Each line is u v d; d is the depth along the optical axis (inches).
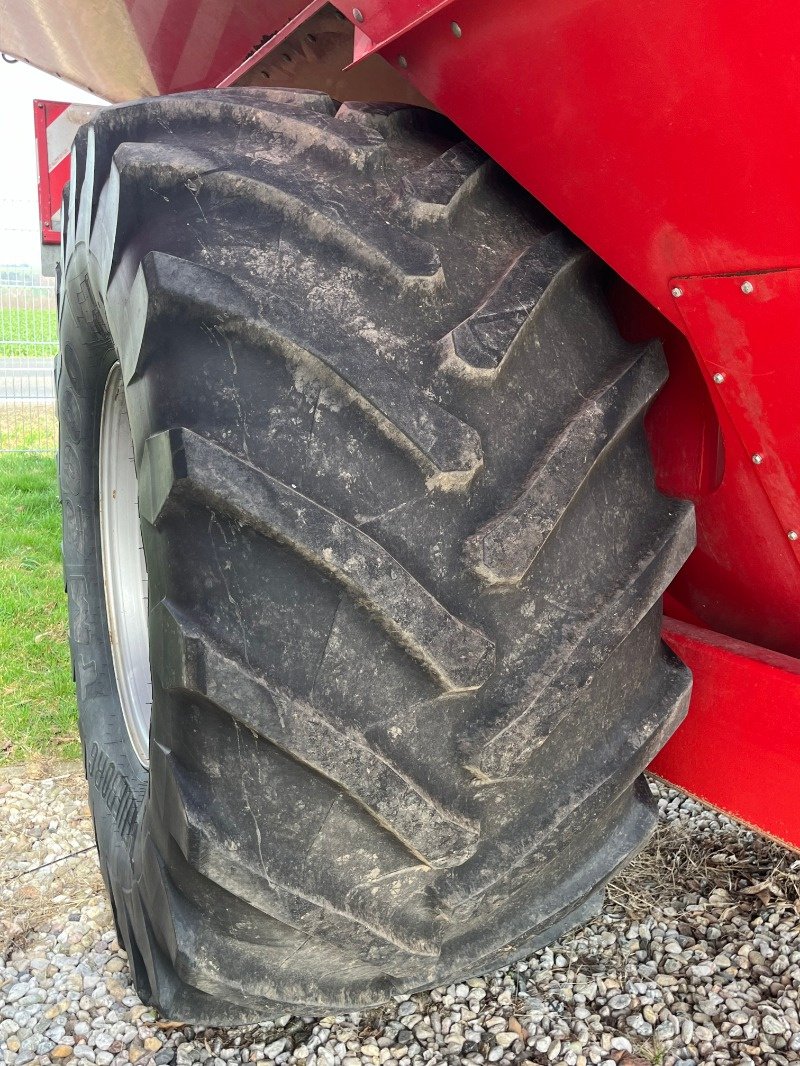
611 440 52.4
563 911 61.1
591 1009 73.2
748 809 58.2
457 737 49.9
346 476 48.2
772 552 55.8
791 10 37.4
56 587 175.6
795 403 47.4
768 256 44.1
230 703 47.8
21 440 353.1
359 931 52.0
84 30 109.7
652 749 56.8
